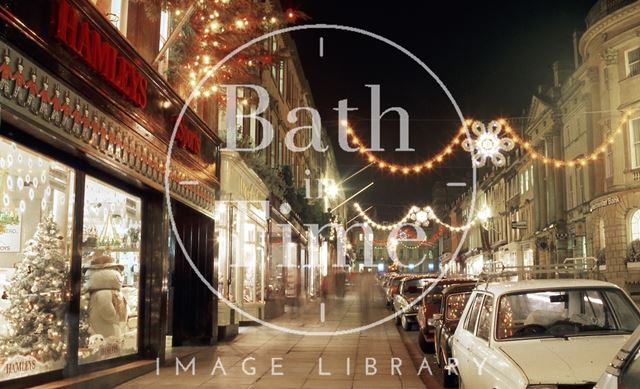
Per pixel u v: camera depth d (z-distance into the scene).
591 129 36.00
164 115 11.78
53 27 7.54
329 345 15.41
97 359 9.92
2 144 7.60
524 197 52.50
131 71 9.87
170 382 10.16
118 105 9.62
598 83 34.94
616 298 7.16
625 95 32.69
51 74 7.67
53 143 8.15
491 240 65.12
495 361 5.99
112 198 10.53
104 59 8.84
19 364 7.93
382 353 13.91
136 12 11.35
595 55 34.97
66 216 9.07
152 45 12.05
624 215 32.09
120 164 9.83
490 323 6.79
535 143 47.31
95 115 8.91
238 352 13.99
